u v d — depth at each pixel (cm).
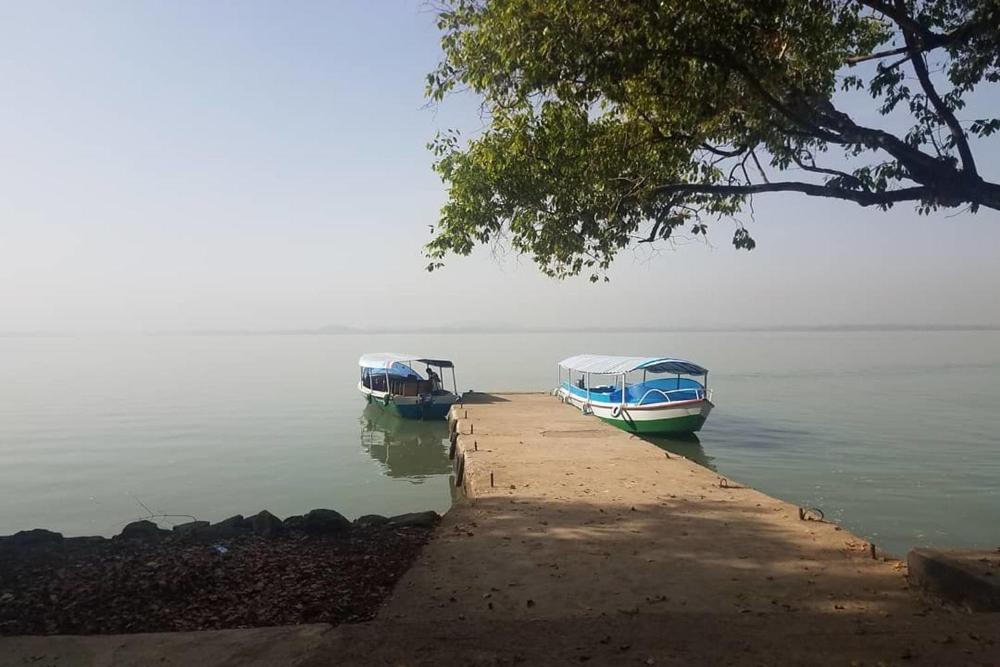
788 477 1734
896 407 3281
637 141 745
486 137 774
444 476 1866
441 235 788
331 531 815
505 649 432
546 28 602
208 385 4988
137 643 449
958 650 418
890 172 584
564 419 2169
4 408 3428
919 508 1412
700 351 10988
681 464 1312
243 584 596
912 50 602
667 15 553
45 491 1650
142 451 2227
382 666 407
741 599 550
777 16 587
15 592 570
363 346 16012
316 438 2512
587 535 777
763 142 672
